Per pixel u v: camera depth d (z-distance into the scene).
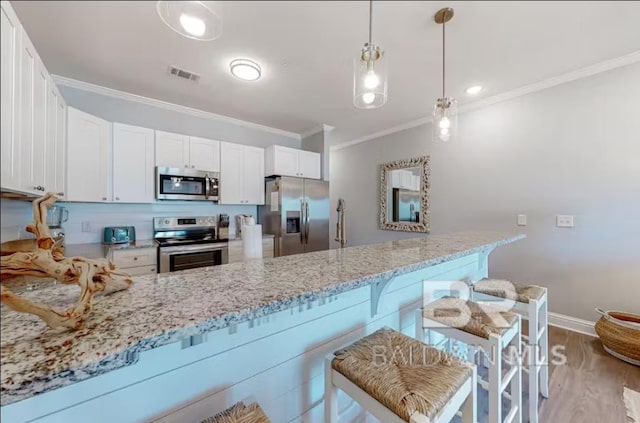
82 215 2.81
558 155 2.57
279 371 1.03
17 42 1.33
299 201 3.80
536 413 1.46
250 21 1.80
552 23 1.82
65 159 2.31
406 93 2.89
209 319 0.60
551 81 2.58
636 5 1.65
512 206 2.88
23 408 0.61
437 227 3.55
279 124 3.98
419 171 3.75
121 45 2.06
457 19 1.78
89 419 0.68
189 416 0.82
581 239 2.45
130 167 2.87
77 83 2.66
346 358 0.97
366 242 4.54
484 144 3.09
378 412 0.82
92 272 0.64
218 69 2.41
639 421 1.47
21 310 0.49
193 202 3.54
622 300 2.25
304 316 1.10
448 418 0.79
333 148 5.12
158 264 2.78
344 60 2.26
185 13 1.29
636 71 2.18
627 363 1.98
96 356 0.48
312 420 1.13
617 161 2.26
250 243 1.24
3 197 1.73
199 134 3.53
